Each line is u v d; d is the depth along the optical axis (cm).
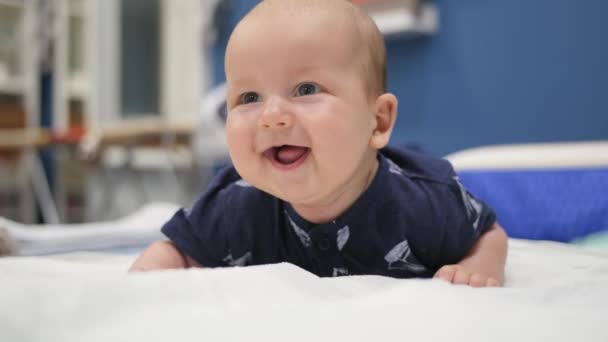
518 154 159
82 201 350
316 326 37
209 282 44
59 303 39
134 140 285
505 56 209
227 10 303
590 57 191
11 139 312
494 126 212
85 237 126
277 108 59
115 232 132
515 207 133
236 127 61
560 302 49
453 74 221
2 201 330
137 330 36
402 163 78
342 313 40
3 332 37
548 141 200
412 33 224
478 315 40
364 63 65
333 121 60
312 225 70
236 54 62
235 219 74
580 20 192
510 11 207
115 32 387
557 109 198
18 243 116
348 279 50
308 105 60
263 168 61
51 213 327
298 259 73
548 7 199
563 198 132
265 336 35
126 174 344
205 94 312
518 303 45
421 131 232
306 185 61
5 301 39
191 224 76
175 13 353
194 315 39
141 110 379
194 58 337
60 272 70
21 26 356
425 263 74
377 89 68
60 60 372
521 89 206
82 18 384
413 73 233
